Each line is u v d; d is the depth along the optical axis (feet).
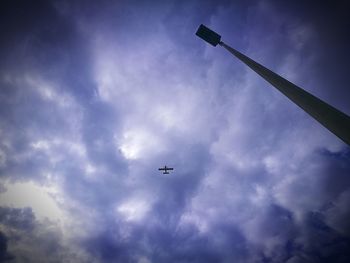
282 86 21.99
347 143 14.05
